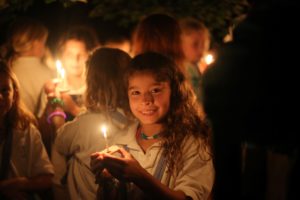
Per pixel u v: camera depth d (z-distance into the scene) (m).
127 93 3.09
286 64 2.29
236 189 2.47
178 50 4.04
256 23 2.37
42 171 3.13
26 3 4.79
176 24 4.11
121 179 2.45
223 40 5.84
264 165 2.55
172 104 2.76
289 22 2.29
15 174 3.08
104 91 3.11
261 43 2.34
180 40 4.08
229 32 5.73
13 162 3.09
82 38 4.39
